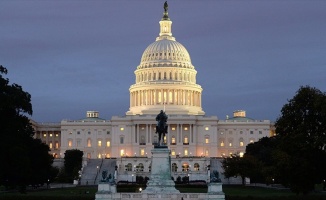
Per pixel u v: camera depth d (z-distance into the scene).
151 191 88.69
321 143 93.62
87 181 187.62
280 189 142.50
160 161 90.62
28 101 116.88
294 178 96.75
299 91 100.31
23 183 116.38
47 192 125.88
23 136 118.25
